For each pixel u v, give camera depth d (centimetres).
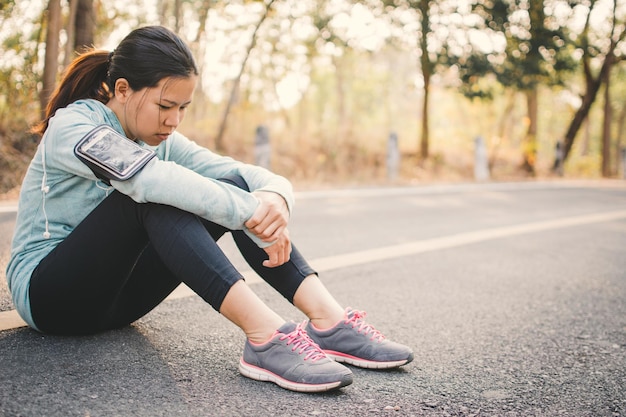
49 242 180
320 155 1123
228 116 1102
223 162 208
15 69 682
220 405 157
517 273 367
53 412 144
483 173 1246
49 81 647
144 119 171
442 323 254
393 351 191
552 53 1318
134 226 166
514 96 1555
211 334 214
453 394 177
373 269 350
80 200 179
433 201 761
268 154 820
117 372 171
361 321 196
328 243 425
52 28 644
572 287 338
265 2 1029
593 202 852
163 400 156
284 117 1256
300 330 175
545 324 262
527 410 169
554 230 555
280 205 179
